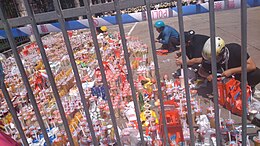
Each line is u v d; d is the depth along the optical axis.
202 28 10.01
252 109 2.90
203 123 2.72
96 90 3.96
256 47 5.93
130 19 2.11
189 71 4.07
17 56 1.53
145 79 4.16
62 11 1.45
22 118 3.39
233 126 2.66
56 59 6.80
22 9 11.06
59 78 4.74
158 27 6.88
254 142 2.42
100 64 1.54
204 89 3.81
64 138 2.84
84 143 2.67
